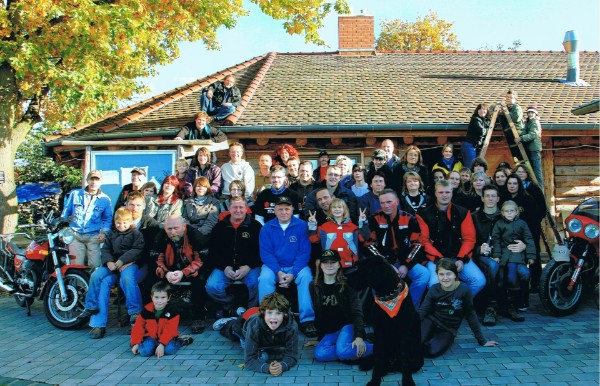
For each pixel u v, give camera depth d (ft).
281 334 15.66
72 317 21.36
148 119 36.68
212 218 21.26
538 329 18.75
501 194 22.36
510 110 31.14
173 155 27.99
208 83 44.27
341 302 16.30
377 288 13.91
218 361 16.39
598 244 20.47
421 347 15.17
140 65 45.96
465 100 37.47
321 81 42.96
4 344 18.63
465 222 19.60
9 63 38.99
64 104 39.65
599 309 21.15
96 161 28.12
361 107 35.88
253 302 19.85
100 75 39.06
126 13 35.50
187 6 45.88
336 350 15.81
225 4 46.93
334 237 19.16
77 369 15.87
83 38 35.29
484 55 51.83
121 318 21.45
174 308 17.67
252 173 25.46
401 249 18.99
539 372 14.67
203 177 21.84
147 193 23.34
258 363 15.38
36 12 33.55
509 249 19.94
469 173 23.22
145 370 15.67
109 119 39.60
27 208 66.59
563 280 20.47
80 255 23.06
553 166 34.35
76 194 23.62
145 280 20.92
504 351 16.52
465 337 18.11
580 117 33.53
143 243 20.51
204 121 29.50
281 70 46.52
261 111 35.17
